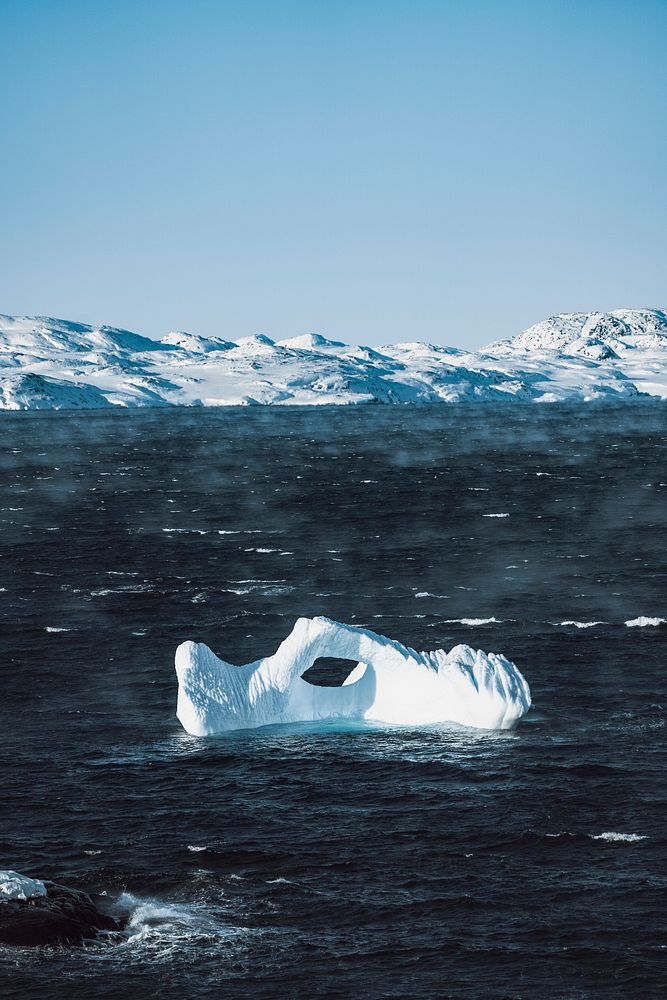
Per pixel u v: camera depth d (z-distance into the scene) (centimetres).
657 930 6731
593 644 13538
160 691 11744
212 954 6556
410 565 19475
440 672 10550
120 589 17500
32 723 10700
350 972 6369
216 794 8856
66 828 8250
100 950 6594
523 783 8962
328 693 10725
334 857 7750
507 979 6288
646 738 9975
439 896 7194
